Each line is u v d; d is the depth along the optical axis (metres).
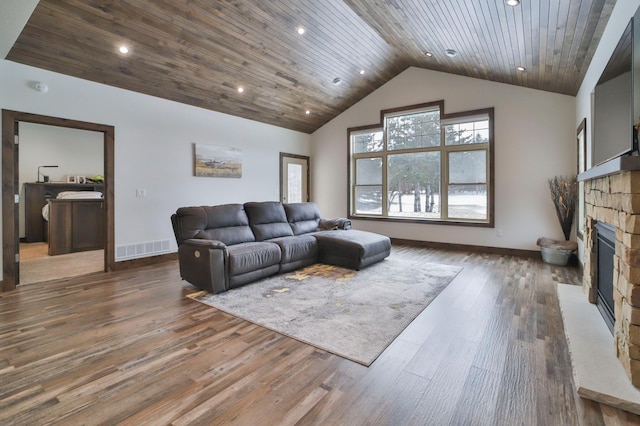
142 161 4.70
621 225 1.90
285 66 5.06
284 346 2.29
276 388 1.80
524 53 3.79
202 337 2.42
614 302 2.09
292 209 5.20
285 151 7.12
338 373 1.95
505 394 1.74
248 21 4.00
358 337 2.41
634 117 1.80
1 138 3.49
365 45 5.14
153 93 4.75
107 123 4.32
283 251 4.12
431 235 6.25
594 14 2.74
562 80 4.37
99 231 6.12
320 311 2.92
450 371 1.97
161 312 2.91
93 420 1.55
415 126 6.44
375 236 4.85
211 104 5.45
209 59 4.40
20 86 3.61
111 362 2.08
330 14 4.26
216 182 5.71
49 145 7.18
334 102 6.74
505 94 5.41
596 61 3.37
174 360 2.10
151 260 4.82
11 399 1.71
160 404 1.67
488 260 5.02
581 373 1.82
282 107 6.25
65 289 3.59
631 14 2.32
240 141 6.12
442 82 5.99
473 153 5.81
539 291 3.47
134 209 4.62
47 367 2.02
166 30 3.75
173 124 5.06
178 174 5.14
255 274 3.77
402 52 5.47
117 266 4.46
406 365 2.04
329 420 1.55
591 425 1.51
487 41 3.79
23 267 4.62
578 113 4.63
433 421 1.54
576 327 2.39
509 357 2.12
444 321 2.70
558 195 4.82
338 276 4.07
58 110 3.88
